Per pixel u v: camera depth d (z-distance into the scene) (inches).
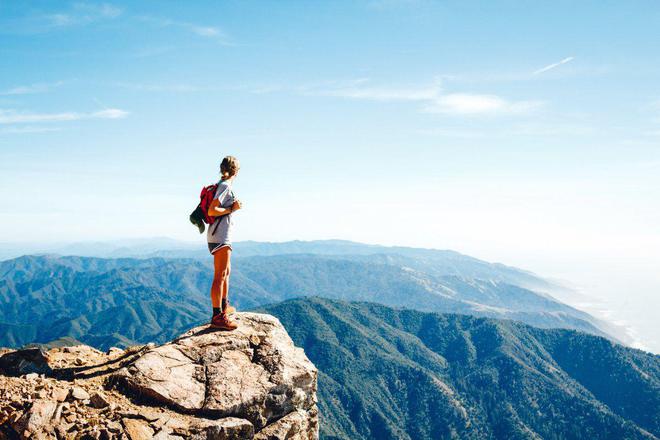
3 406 335.3
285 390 458.3
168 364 432.5
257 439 427.5
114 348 533.6
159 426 370.9
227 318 506.3
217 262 494.0
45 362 416.2
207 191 480.1
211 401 411.8
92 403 372.8
